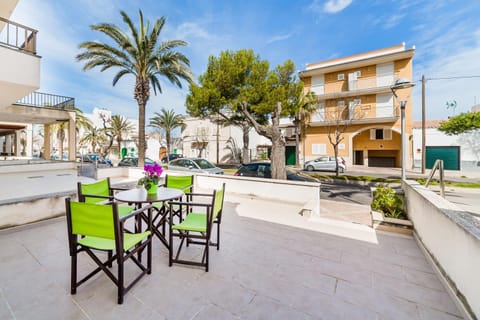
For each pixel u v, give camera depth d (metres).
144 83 10.88
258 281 2.36
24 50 4.54
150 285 2.26
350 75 18.88
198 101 9.90
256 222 4.33
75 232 2.04
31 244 3.15
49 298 2.02
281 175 6.82
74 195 4.58
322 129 20.06
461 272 1.96
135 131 32.66
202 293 2.14
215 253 3.01
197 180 7.81
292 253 3.03
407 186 4.72
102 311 1.87
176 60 10.52
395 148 19.00
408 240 3.53
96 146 28.97
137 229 3.31
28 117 12.38
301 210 5.07
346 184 11.32
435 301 2.07
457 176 13.39
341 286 2.29
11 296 2.03
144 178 3.08
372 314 1.89
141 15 10.15
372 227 4.10
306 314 1.88
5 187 7.33
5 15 4.83
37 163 11.37
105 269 2.06
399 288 2.26
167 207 3.51
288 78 10.73
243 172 7.77
